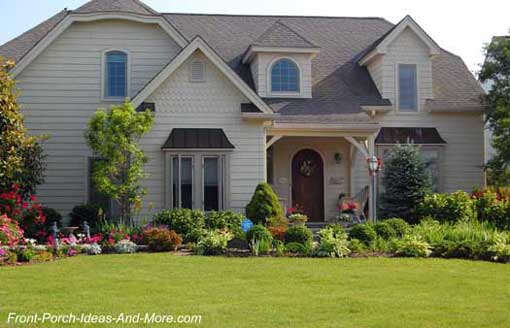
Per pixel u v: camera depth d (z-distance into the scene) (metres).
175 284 10.89
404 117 23.77
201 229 17.53
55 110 21.25
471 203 19.72
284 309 8.96
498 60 23.03
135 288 10.48
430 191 21.22
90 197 21.28
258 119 20.69
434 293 10.22
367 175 23.86
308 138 24.66
